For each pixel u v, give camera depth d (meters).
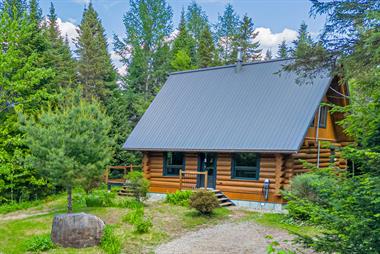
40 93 19.03
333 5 7.00
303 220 12.44
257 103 18.34
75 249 9.68
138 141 19.86
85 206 15.38
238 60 21.39
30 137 13.18
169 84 23.45
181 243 10.64
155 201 17.12
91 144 13.17
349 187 5.17
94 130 13.61
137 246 10.23
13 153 18.11
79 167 12.80
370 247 4.72
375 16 5.45
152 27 35.75
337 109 5.85
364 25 6.72
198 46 40.06
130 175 16.34
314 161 17.73
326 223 5.27
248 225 12.90
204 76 22.53
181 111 20.56
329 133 19.16
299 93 17.39
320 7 7.16
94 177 13.82
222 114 18.88
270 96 18.31
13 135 18.34
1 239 10.46
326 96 18.17
